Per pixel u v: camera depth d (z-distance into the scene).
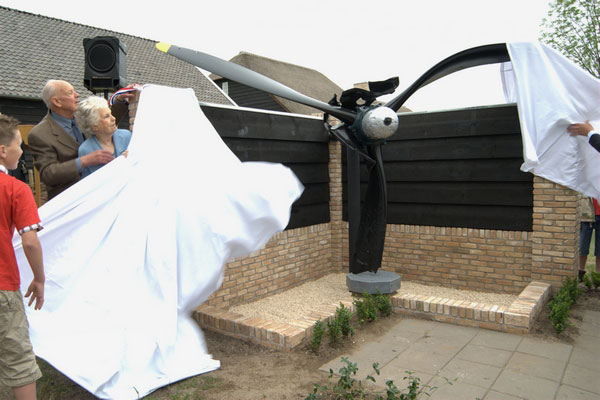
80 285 3.19
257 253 5.59
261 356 3.75
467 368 3.49
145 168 3.58
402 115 6.27
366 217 5.29
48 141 3.55
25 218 2.50
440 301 4.72
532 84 5.00
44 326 3.04
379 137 4.87
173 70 22.28
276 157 5.75
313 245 6.58
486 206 5.81
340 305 4.57
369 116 4.79
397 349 3.90
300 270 6.31
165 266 3.40
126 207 3.42
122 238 3.33
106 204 3.38
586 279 5.62
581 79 4.86
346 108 5.16
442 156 6.00
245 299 5.44
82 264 3.22
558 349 3.87
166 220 3.51
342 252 6.95
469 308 4.46
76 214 3.24
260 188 4.02
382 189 5.11
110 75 4.56
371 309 4.63
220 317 4.30
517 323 4.23
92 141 3.62
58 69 16.75
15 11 18.61
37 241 2.52
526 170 5.21
